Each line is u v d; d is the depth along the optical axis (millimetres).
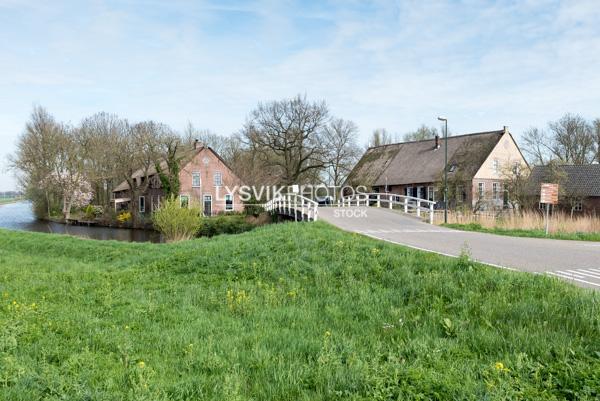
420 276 8898
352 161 58469
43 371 5043
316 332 6730
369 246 11672
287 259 11266
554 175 37844
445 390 4398
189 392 4648
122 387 4793
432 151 53531
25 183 56875
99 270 13945
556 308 6461
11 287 10602
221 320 7629
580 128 57531
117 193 67375
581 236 17406
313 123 49969
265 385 4871
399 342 5934
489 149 47469
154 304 8742
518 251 12945
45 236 26266
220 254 12852
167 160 48500
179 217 25703
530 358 5109
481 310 6844
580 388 4418
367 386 4539
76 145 55812
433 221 24047
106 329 7020
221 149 73000
